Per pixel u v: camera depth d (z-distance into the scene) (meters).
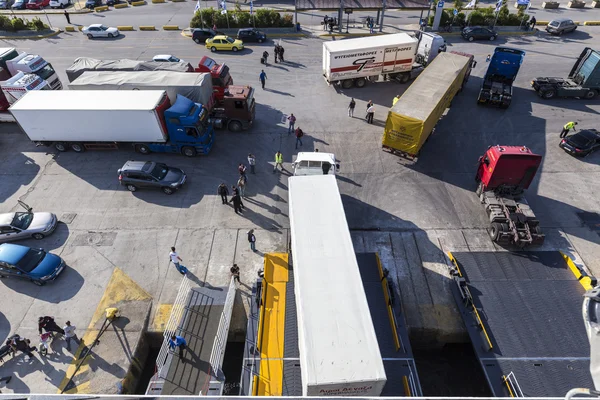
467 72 29.28
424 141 22.11
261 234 18.33
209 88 25.03
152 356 14.95
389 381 12.40
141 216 19.38
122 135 22.25
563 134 23.95
